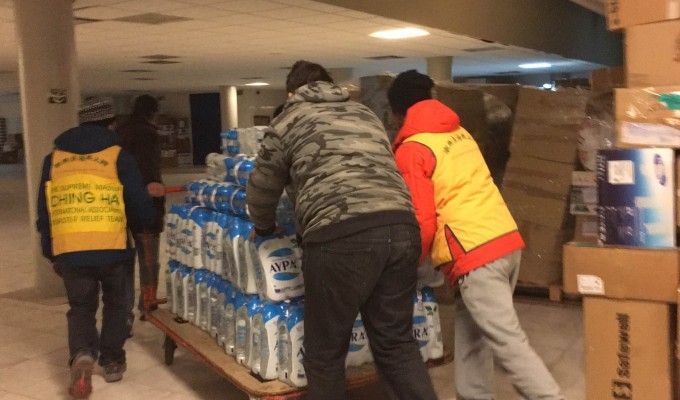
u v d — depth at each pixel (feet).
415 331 9.53
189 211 11.64
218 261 10.41
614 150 7.39
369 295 7.62
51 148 17.83
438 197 8.48
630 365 7.44
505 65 50.26
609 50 51.11
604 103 14.39
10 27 23.21
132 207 10.98
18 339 14.10
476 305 8.36
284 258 9.00
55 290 17.93
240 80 54.85
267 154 8.12
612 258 7.38
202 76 49.80
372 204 7.50
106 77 48.16
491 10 32.27
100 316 15.42
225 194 10.40
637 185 7.26
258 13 22.68
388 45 33.81
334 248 7.38
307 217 7.67
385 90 13.61
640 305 7.32
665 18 7.17
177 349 13.19
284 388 8.70
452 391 10.71
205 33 27.07
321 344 7.75
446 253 8.48
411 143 8.51
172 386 11.25
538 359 8.20
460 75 61.21
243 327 9.54
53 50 17.75
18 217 34.58
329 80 8.85
